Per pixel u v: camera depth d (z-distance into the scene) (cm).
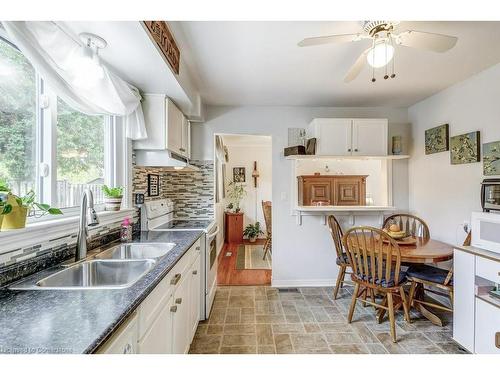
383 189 351
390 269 218
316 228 338
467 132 255
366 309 268
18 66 128
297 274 336
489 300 175
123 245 188
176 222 308
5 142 122
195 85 269
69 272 134
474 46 196
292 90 284
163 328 131
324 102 325
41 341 71
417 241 265
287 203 338
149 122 227
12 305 93
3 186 108
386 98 312
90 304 93
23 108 131
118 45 150
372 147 312
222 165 555
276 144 338
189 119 315
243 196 618
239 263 425
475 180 246
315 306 274
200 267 244
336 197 366
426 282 232
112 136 211
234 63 221
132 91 200
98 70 148
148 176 276
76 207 169
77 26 132
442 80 260
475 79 246
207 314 247
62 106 160
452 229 273
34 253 126
